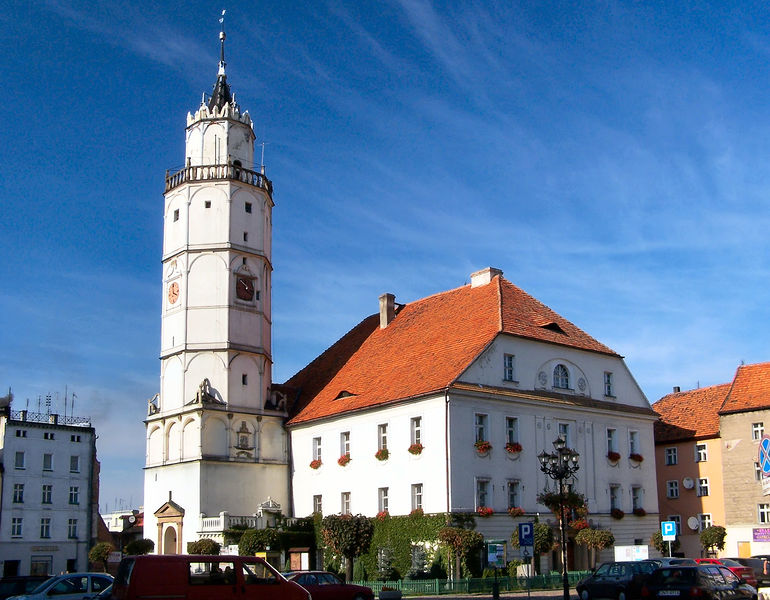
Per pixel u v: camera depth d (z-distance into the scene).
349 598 38.25
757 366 68.88
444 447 52.69
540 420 57.78
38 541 81.50
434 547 52.12
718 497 67.50
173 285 66.69
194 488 61.84
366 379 63.84
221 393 64.00
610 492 61.00
